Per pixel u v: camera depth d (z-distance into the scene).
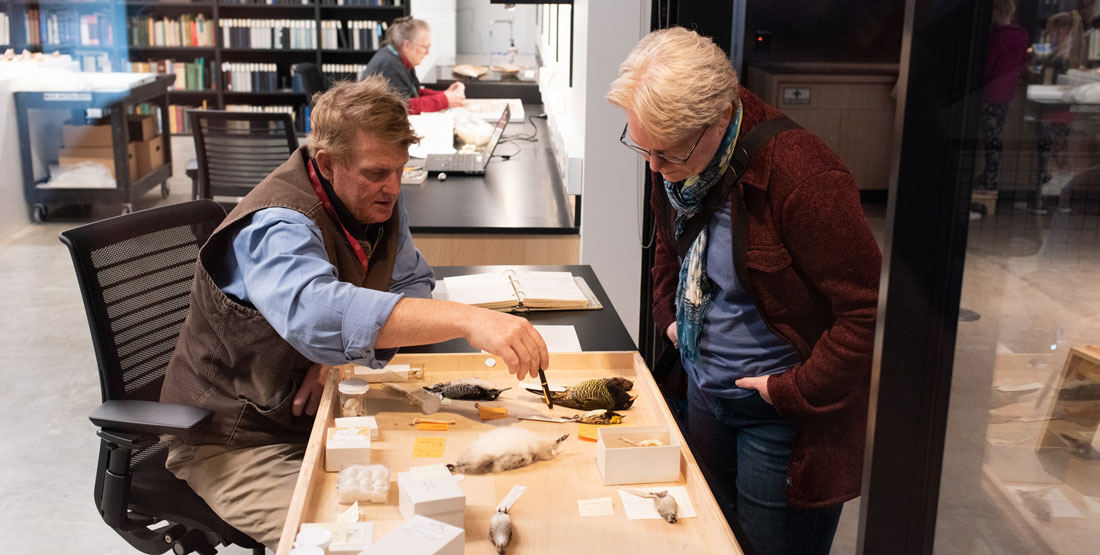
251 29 9.51
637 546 1.26
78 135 6.42
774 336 1.73
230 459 1.74
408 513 1.27
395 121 1.57
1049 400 0.95
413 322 1.44
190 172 5.55
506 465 1.43
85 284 1.93
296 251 1.53
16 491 2.97
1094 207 0.88
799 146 1.53
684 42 1.48
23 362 4.04
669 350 2.16
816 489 1.75
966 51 0.89
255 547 1.86
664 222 1.93
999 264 0.93
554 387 1.75
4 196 6.11
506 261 3.30
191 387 1.76
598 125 3.24
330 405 1.62
